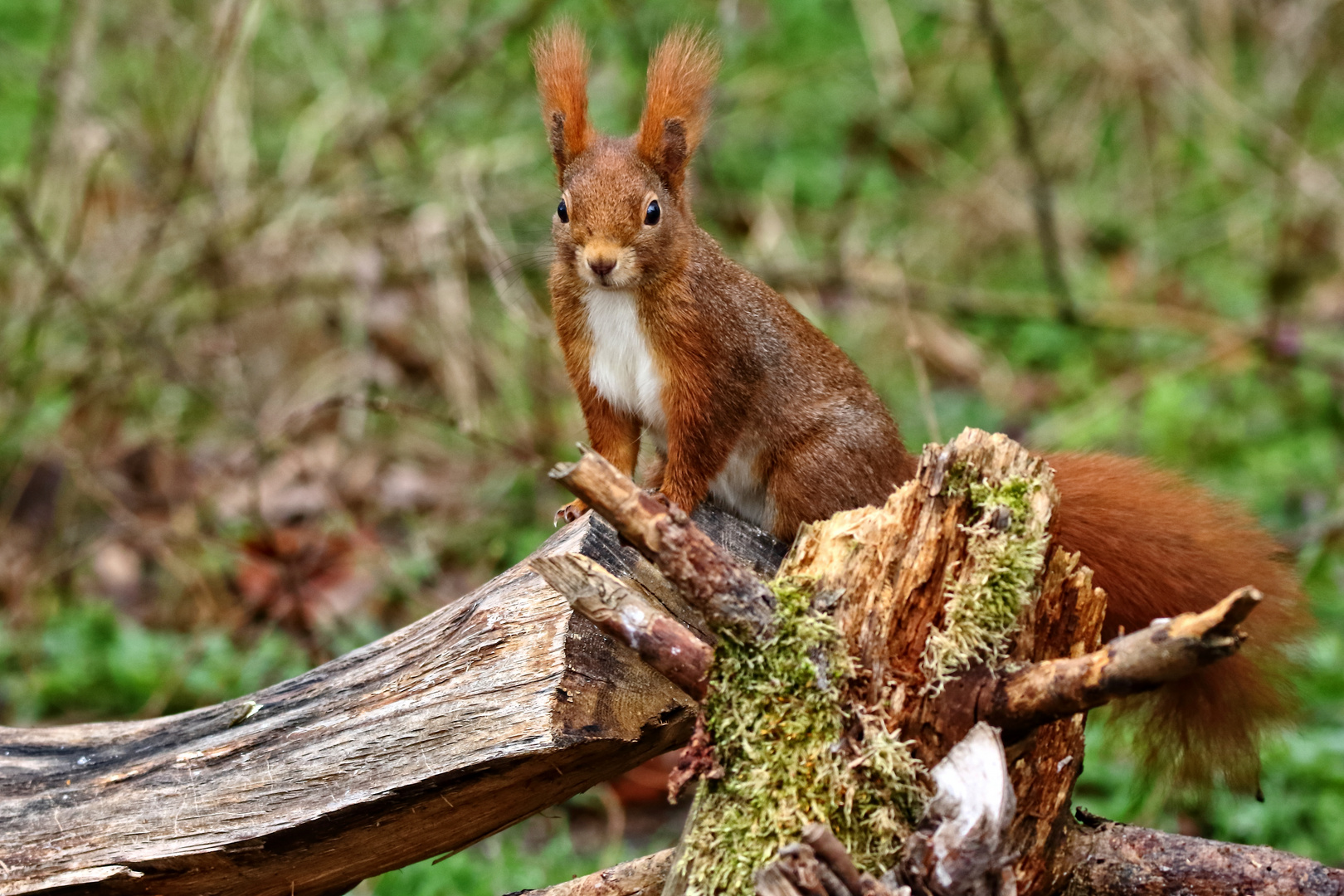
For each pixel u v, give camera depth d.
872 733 4.82
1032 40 16.14
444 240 12.62
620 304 6.70
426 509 12.06
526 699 5.39
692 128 6.87
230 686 9.86
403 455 12.64
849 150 16.05
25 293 12.63
